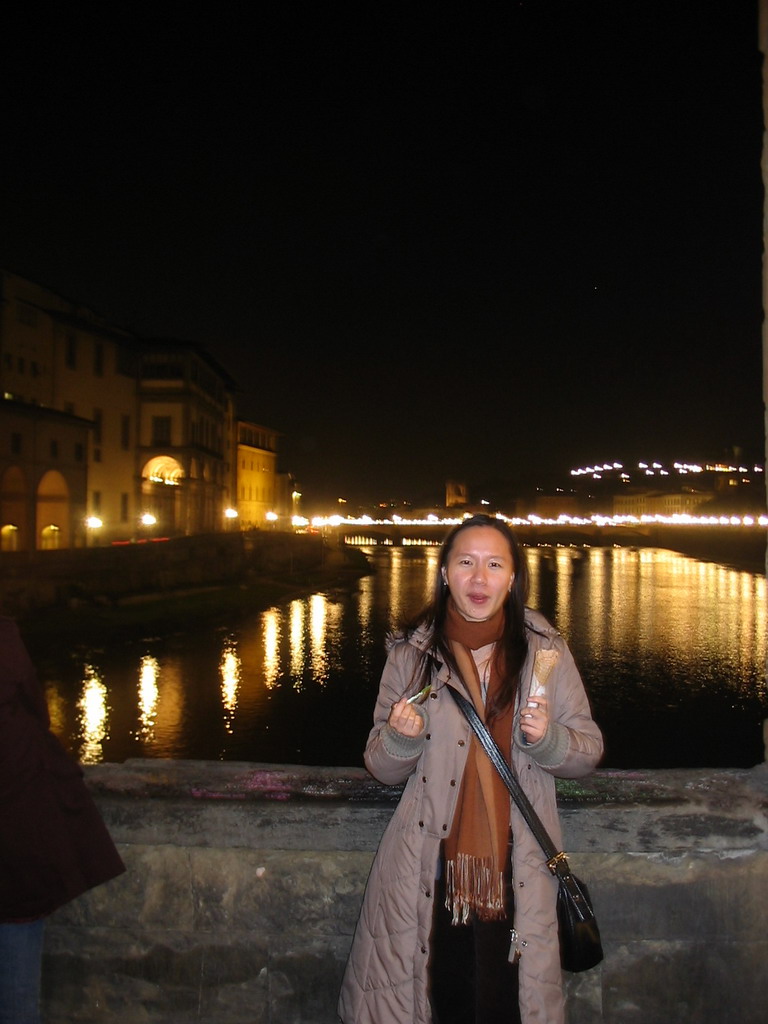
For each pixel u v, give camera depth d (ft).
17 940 8.20
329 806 10.43
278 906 10.53
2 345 139.85
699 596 200.64
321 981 10.48
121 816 10.52
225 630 128.98
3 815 7.98
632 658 117.60
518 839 8.11
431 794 8.29
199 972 10.53
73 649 104.06
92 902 10.57
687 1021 10.37
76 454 144.25
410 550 420.36
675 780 10.93
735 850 10.38
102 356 171.32
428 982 8.06
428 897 8.14
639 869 10.41
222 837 10.44
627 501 530.27
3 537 126.72
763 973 10.40
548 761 8.14
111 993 10.55
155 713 80.07
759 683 100.73
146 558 146.72
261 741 72.43
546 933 7.98
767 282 11.78
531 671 8.45
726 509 416.05
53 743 8.50
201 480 196.95
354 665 106.22
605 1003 10.37
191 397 185.16
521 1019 7.86
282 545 224.33
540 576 262.47
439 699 8.44
